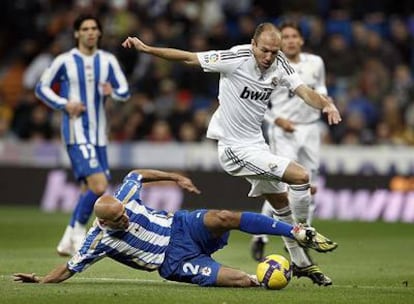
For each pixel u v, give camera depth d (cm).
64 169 6581
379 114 6519
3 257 3825
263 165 2947
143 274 3209
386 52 6869
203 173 6297
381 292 2725
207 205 6244
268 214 3800
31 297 2539
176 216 2809
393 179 5888
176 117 6775
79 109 3938
